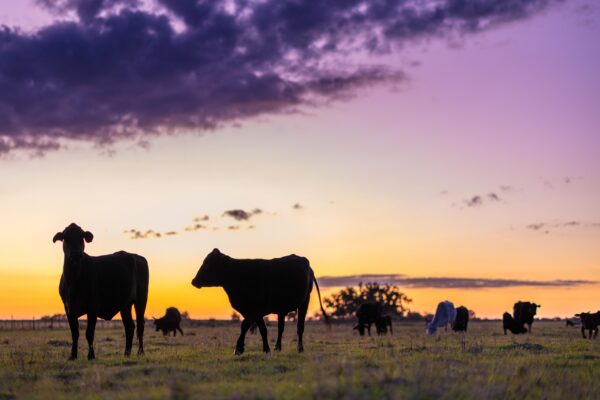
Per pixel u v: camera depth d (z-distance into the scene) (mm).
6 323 87625
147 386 11570
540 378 11805
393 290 121688
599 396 10547
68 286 17250
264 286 18531
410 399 9438
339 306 122250
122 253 19203
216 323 92938
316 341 27578
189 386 10656
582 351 19219
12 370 14742
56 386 12023
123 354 19469
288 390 9961
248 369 13984
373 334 42594
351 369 11312
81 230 17406
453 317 44812
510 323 40156
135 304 19562
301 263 19453
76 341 17547
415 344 22109
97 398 10453
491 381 11164
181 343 27359
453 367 13203
